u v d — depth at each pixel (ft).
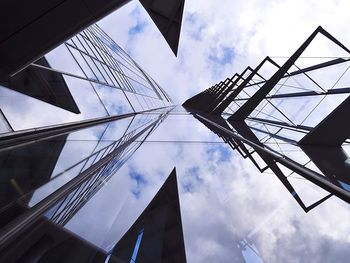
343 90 24.06
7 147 10.39
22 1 11.42
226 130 30.42
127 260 8.18
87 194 10.82
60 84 19.44
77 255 7.33
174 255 8.89
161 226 10.52
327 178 13.41
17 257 6.02
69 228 8.15
